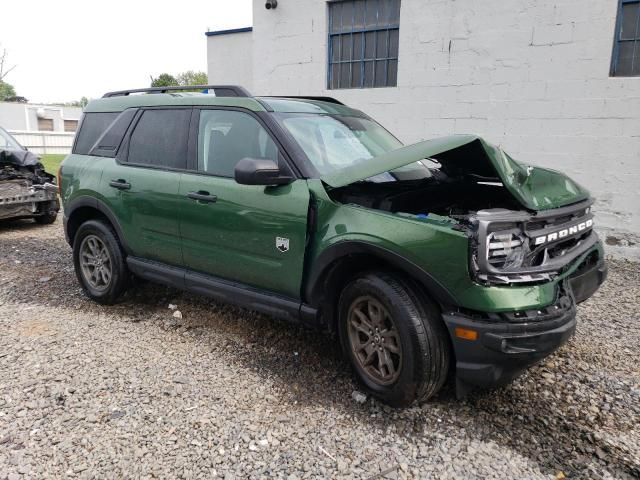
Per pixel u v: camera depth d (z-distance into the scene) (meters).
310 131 3.87
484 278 2.78
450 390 3.41
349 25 9.01
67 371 3.65
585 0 6.84
